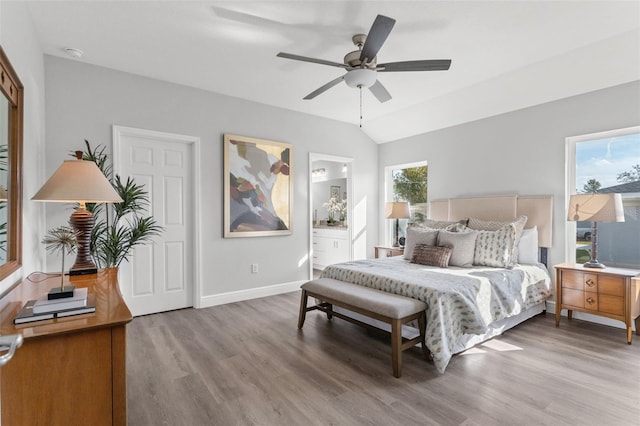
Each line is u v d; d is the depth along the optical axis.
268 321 3.42
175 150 3.78
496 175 4.20
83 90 3.19
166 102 3.64
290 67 3.30
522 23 2.55
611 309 2.92
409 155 5.28
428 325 2.41
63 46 2.87
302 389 2.12
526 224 3.82
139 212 3.55
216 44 2.86
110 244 2.99
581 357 2.56
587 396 2.02
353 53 2.55
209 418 1.83
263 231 4.37
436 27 2.60
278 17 2.45
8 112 1.85
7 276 1.66
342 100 4.30
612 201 2.97
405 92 4.02
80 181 1.72
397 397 2.03
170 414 1.86
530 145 3.88
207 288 3.94
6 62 1.68
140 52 2.99
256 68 3.33
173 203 3.77
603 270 3.02
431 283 2.65
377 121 5.18
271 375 2.30
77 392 1.18
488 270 3.20
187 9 2.35
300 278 4.77
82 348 1.19
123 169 3.46
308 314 3.66
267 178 4.40
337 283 3.09
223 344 2.83
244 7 2.33
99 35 2.70
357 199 5.51
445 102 4.27
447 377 2.26
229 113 4.10
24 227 2.15
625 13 2.43
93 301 1.44
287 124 4.62
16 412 1.10
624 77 3.14
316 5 2.31
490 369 2.38
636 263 3.21
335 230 6.04
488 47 2.93
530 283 3.28
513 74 3.52
